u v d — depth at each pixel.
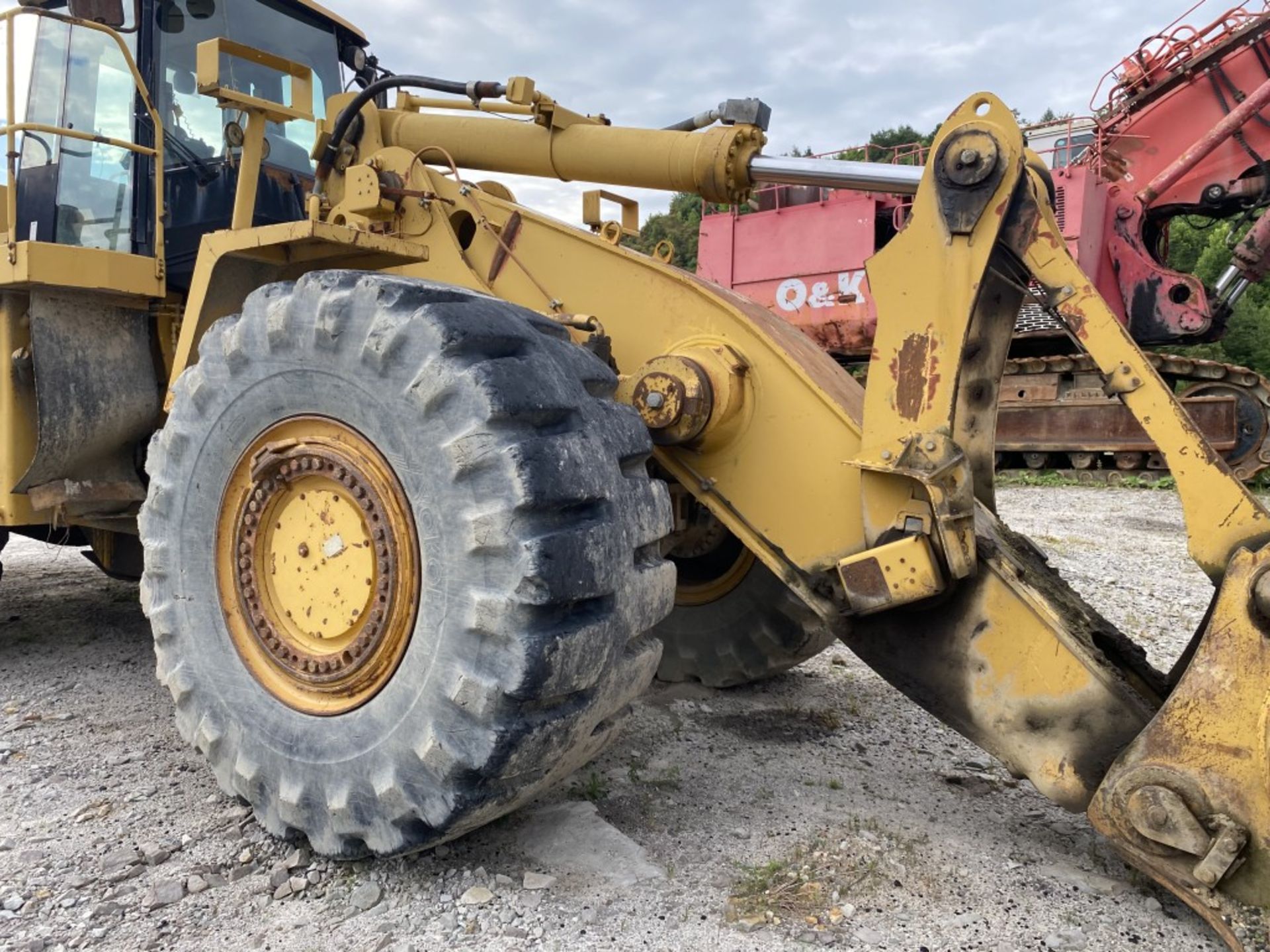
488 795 2.17
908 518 2.49
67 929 2.17
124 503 3.79
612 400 2.59
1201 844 1.99
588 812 2.73
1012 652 2.41
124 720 3.58
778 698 3.91
